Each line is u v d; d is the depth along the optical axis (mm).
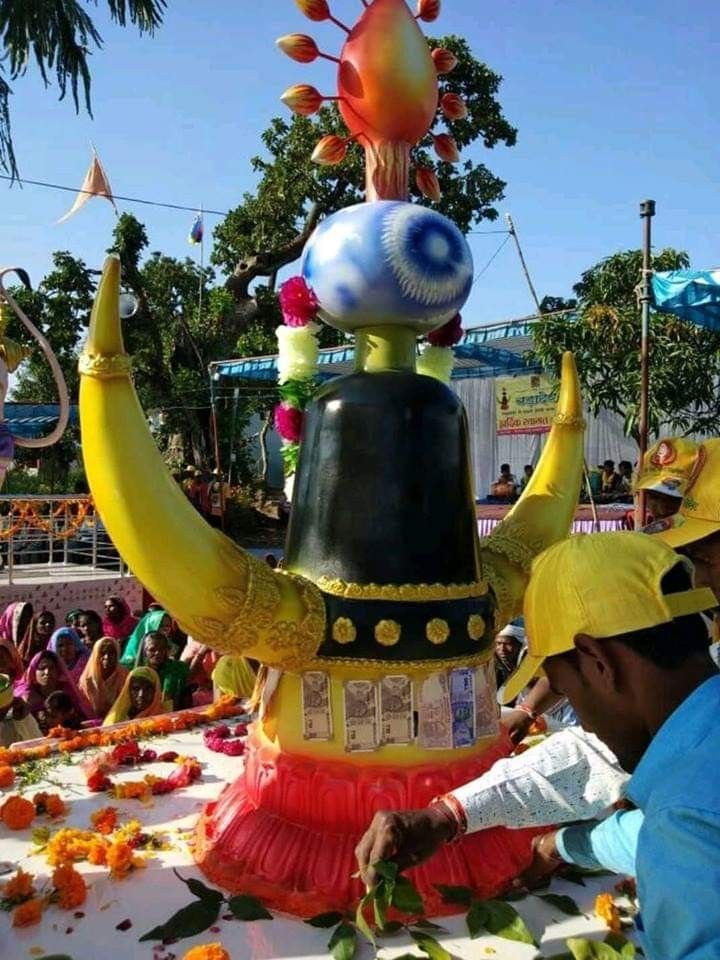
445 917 2600
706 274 7852
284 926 2553
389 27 3154
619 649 1653
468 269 3078
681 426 10938
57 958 2338
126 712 6516
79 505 14141
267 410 25219
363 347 3182
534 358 13328
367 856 2223
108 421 2592
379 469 2916
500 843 2842
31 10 9102
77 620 9367
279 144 22812
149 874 2857
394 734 2826
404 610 2832
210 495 21438
